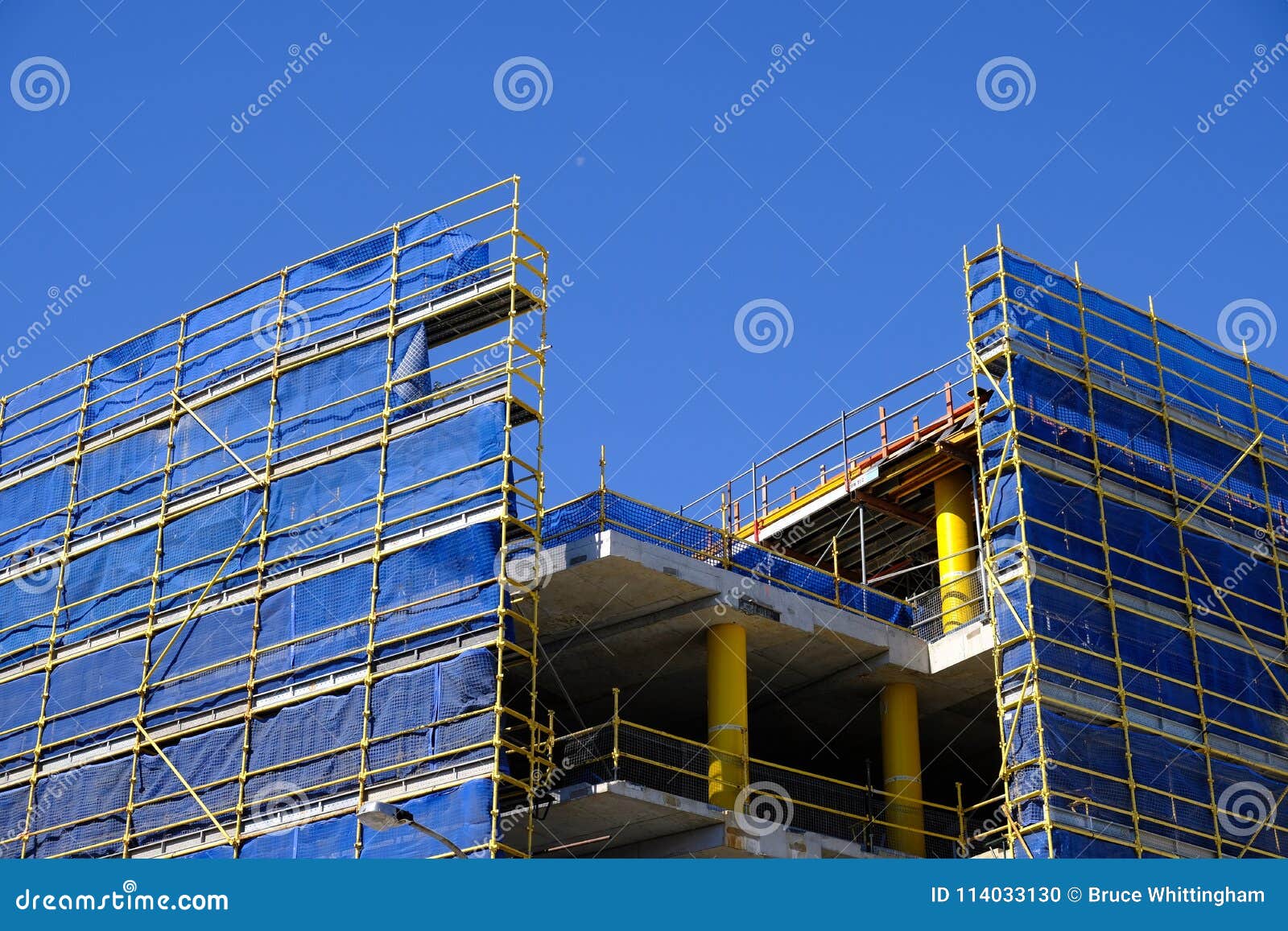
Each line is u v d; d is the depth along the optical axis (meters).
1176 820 44.00
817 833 45.09
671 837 43.62
